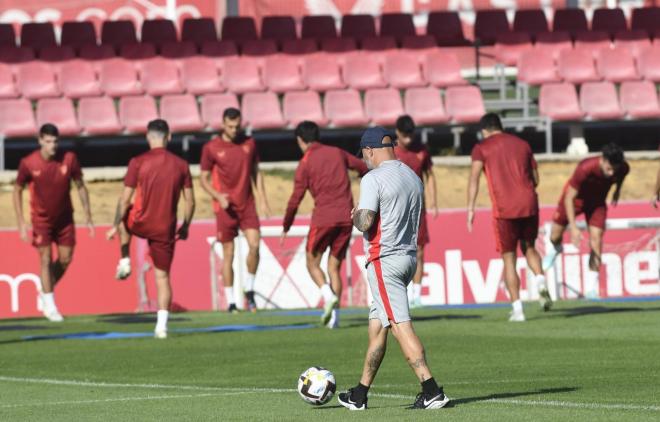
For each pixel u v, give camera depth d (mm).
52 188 55875
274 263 66062
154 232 46469
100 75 102875
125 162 97125
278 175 87750
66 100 95812
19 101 94688
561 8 117125
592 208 58312
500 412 25281
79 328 53094
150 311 65625
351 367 36781
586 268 67562
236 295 65812
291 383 33219
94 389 33062
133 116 95750
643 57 108562
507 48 110875
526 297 67438
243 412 26922
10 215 82062
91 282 65375
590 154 91375
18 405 29688
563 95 100250
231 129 57750
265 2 113812
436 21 113062
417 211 26547
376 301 26359
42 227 56500
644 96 101812
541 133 102062
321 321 49719
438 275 67000
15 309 64812
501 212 48344
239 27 110812
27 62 104062
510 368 35344
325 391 27469
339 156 48438
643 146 102438
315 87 103000
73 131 92688
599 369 34500
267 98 97188
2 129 93625
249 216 58625
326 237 48594
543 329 46812
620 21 115375
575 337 43844
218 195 56906
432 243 67062
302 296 66125
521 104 102125
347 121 95188
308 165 48312
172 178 46094
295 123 94625
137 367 38406
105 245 65688
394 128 96688
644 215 69750
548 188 87438
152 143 46250
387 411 26188
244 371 36500
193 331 50219
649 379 31828
